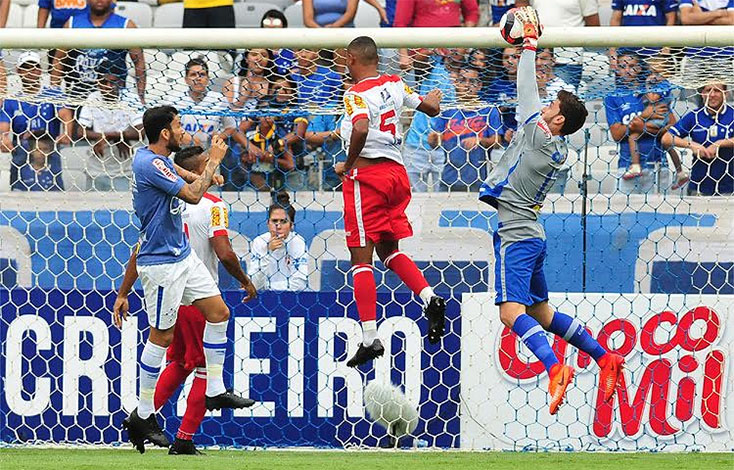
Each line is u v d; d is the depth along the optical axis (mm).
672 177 24125
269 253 22812
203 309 19328
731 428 21281
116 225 23578
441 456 20062
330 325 21719
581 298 21484
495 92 22641
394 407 21438
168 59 25328
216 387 19547
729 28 20359
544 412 21547
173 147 18891
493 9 30375
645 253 24109
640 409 21406
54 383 21938
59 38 21016
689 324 21344
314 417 21734
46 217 25344
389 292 21781
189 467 17172
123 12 34906
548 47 20797
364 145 17922
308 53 22594
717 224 23906
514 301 17375
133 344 21922
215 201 20250
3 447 21531
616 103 23906
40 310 21969
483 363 21625
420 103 18531
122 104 23281
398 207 18422
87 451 20922
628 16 30156
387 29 20656
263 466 17484
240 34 20766
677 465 18406
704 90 23891
